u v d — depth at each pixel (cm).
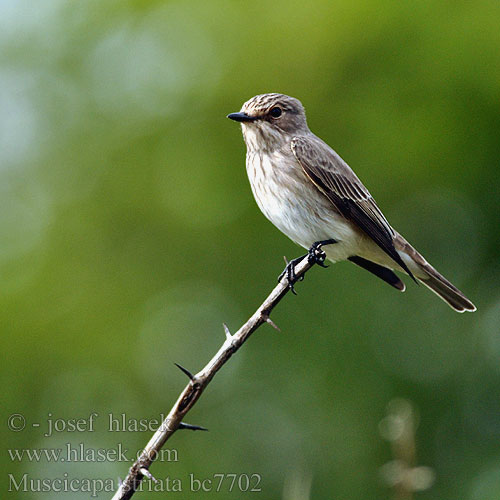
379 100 1323
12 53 1542
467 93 1280
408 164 1315
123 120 1479
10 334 1343
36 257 1421
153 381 1350
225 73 1427
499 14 1273
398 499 678
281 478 1263
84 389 1331
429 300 1327
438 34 1288
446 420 1282
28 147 1503
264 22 1421
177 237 1407
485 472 1245
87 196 1454
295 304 1327
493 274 1321
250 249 1373
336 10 1342
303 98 1366
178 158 1423
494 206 1309
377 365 1298
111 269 1412
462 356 1305
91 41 1527
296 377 1305
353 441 1259
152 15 1501
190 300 1382
